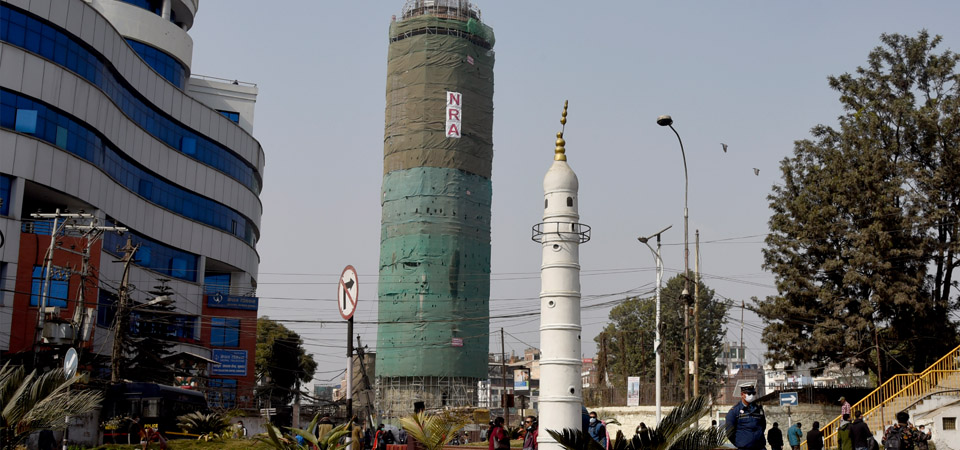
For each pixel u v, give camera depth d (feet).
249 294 278.87
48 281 145.18
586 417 85.66
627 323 316.40
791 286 161.68
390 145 410.31
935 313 156.97
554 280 87.10
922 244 152.15
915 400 123.65
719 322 297.74
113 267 209.67
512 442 147.43
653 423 178.40
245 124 288.51
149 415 131.34
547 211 88.94
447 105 403.34
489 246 409.49
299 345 329.52
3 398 59.82
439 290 387.34
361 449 79.25
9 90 179.22
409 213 395.75
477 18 424.87
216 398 234.38
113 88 215.51
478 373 391.65
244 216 280.31
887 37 165.89
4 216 173.47
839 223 158.20
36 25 186.39
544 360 86.07
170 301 172.55
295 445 60.34
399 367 383.04
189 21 274.57
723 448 68.23
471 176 405.18
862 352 155.53
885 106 161.27
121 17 240.53
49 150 184.96
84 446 113.80
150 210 232.53
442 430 79.10
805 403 151.02
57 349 139.54
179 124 252.42
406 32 414.00
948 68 160.97
